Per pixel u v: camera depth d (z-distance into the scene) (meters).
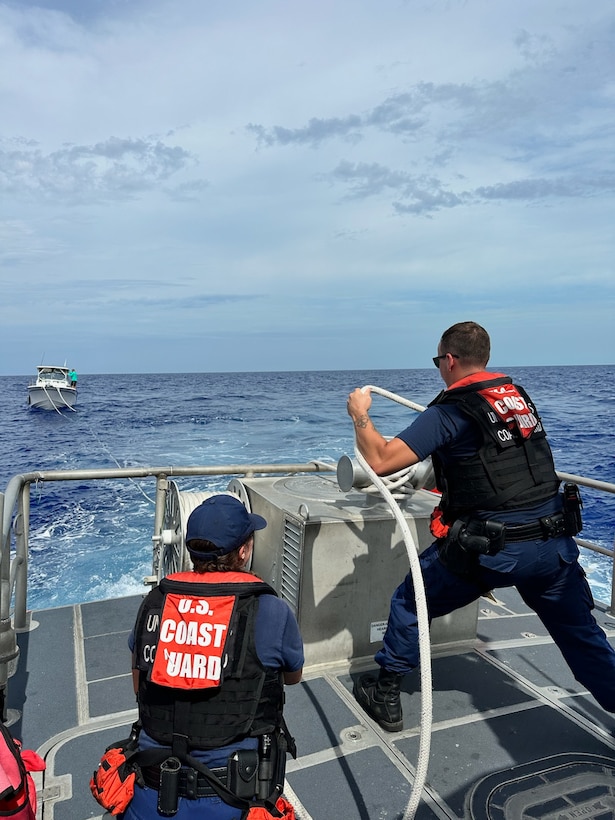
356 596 3.24
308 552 3.11
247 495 3.85
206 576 1.74
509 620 3.97
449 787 2.38
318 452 24.78
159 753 1.58
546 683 3.16
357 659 3.31
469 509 2.43
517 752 2.59
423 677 2.15
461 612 3.55
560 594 2.47
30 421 43.22
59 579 9.73
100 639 3.75
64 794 2.34
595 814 2.22
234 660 1.60
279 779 1.63
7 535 2.59
